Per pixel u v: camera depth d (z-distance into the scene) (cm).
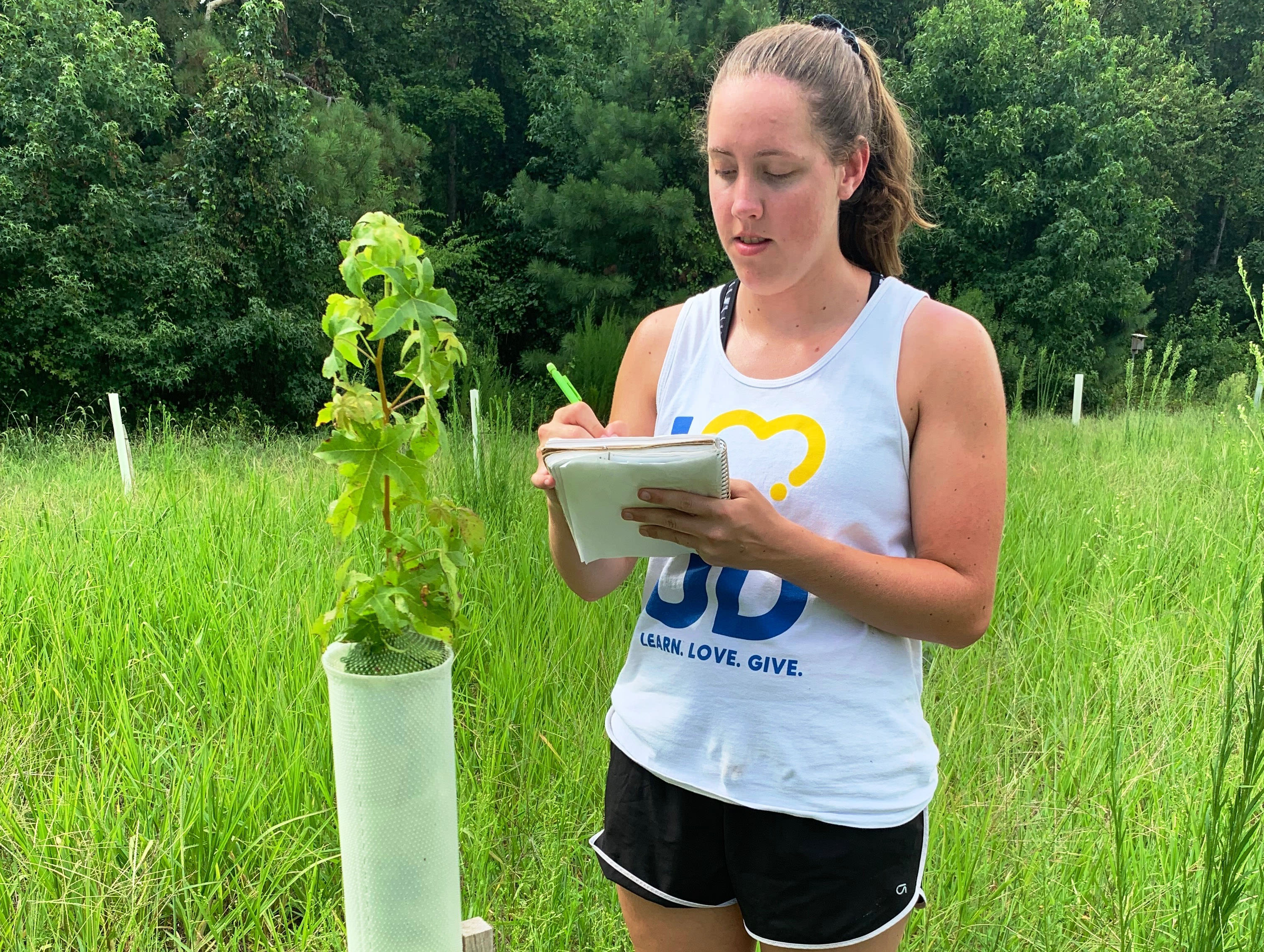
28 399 1232
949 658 372
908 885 138
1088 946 227
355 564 405
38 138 1215
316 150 1441
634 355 167
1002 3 1898
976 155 1830
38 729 313
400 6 2022
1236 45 2670
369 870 119
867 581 125
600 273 1723
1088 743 315
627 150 1623
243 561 449
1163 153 2283
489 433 601
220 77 1355
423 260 118
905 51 2048
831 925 134
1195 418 928
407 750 116
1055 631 404
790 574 124
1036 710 349
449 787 122
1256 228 2541
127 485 614
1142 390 856
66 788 268
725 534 120
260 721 303
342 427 117
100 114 1289
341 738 117
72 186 1259
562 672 357
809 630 136
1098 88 1833
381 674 114
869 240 159
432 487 534
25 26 1280
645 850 149
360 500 118
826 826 133
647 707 148
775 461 138
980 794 281
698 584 144
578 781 289
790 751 133
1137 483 635
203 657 340
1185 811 253
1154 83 2347
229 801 263
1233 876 174
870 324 138
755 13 1681
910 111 171
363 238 115
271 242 1379
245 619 378
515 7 2033
